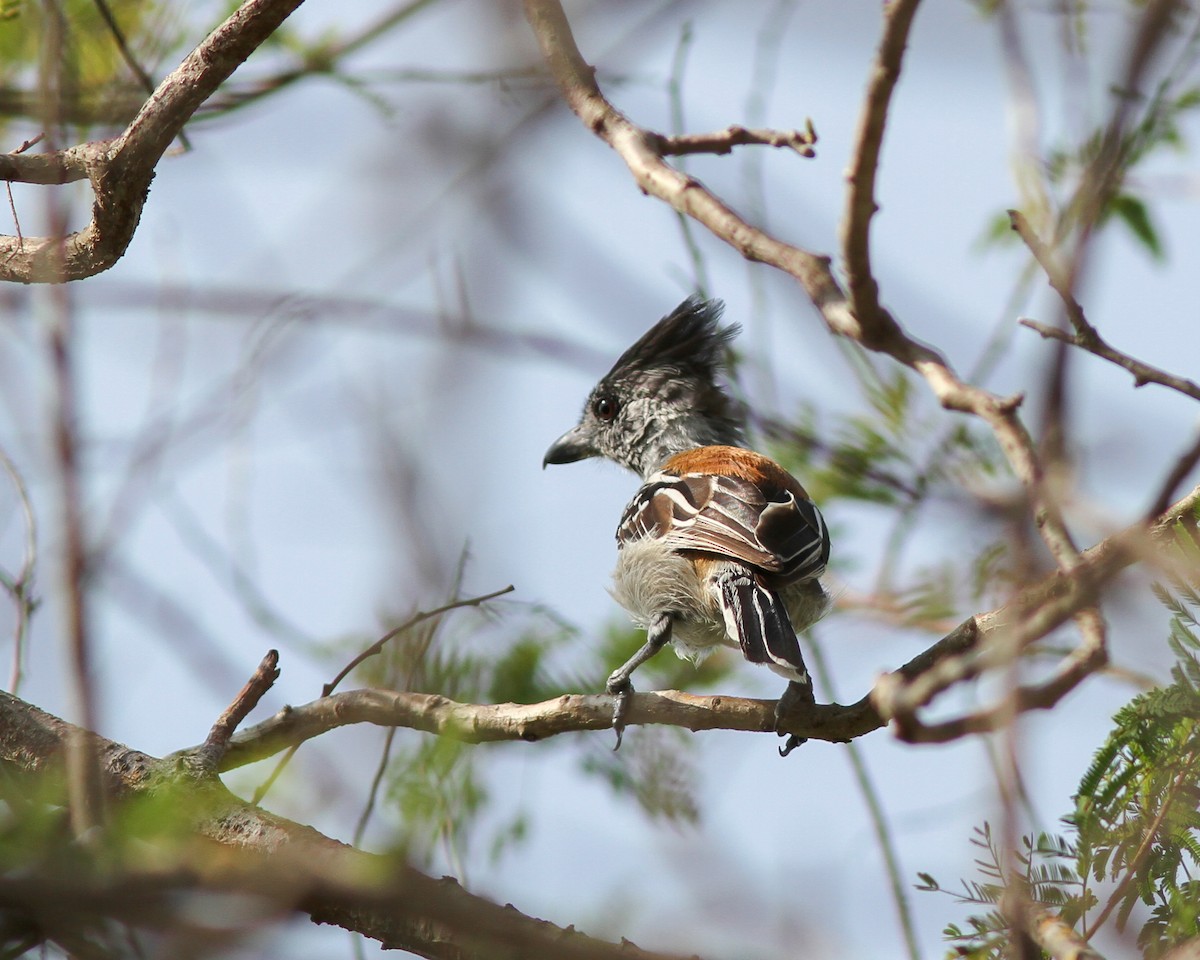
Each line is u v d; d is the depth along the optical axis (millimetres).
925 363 4930
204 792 6879
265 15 7727
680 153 6527
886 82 4820
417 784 5863
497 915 5145
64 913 3973
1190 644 6566
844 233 4977
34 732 7410
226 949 3951
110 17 9445
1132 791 6680
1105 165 4980
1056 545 4453
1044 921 6148
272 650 7520
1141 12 4828
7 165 8211
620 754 8164
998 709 4215
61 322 4578
